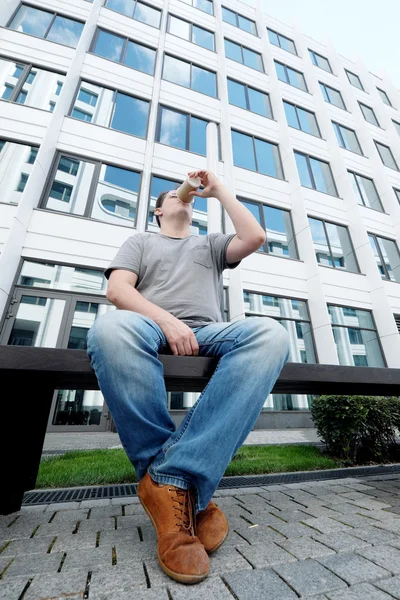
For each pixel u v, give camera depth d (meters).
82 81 7.15
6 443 1.22
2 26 6.71
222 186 1.30
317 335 6.97
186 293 1.13
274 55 10.75
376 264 8.01
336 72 12.02
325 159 9.62
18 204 5.24
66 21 7.61
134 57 8.20
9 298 4.90
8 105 6.02
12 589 0.65
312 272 7.34
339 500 1.46
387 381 1.22
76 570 0.74
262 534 1.00
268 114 9.62
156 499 0.74
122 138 6.93
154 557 0.81
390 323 7.46
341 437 2.80
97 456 2.54
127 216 6.44
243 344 0.85
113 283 1.07
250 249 1.19
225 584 0.68
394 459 2.90
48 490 1.61
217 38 9.73
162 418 0.81
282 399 6.31
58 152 6.21
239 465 2.25
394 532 1.02
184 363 0.88
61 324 5.15
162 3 9.33
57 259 5.39
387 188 9.82
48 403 1.34
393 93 13.20
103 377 0.76
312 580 0.71
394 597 0.65
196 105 8.44
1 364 0.80
